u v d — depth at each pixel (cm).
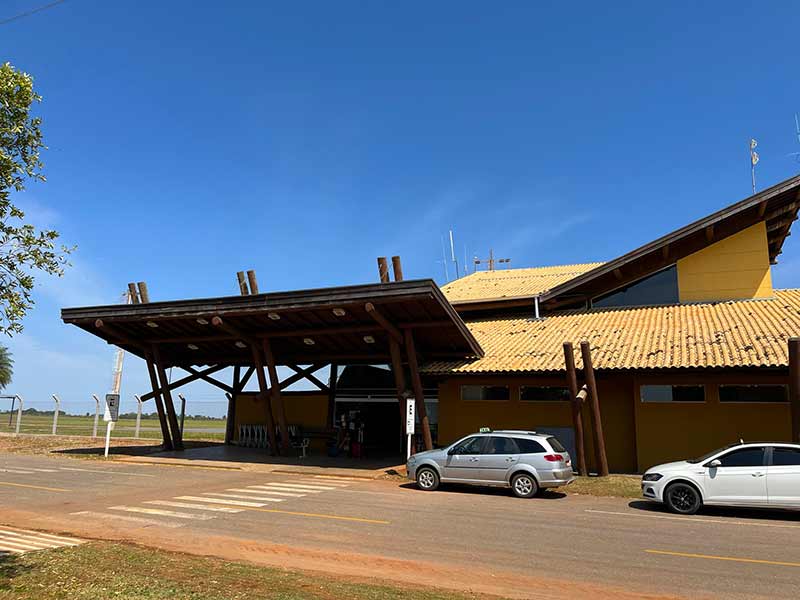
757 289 2286
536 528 1104
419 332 2134
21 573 715
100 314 2348
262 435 2962
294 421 2933
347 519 1180
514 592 717
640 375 1953
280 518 1187
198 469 2103
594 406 1811
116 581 683
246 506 1329
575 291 2550
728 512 1299
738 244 2344
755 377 1859
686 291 2384
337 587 692
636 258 2338
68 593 632
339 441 2620
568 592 721
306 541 985
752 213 2317
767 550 941
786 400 1819
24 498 1437
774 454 1248
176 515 1216
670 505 1292
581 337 2189
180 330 2506
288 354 2672
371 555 895
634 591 727
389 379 2802
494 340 2391
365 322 2156
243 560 852
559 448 1558
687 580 773
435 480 1612
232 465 2178
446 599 656
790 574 804
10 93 655
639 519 1210
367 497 1480
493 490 1628
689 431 1898
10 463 2236
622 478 1780
